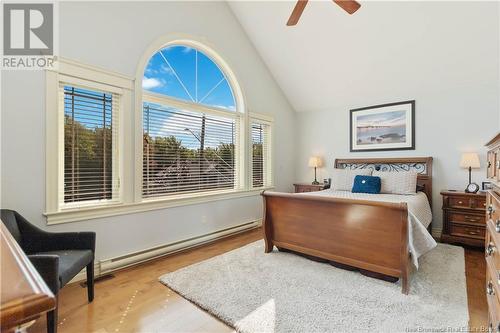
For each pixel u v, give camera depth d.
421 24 3.26
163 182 3.20
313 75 4.54
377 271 2.32
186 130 3.49
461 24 3.11
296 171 5.46
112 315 1.88
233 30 4.11
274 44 4.30
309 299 2.04
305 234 2.82
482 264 2.79
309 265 2.71
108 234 2.65
